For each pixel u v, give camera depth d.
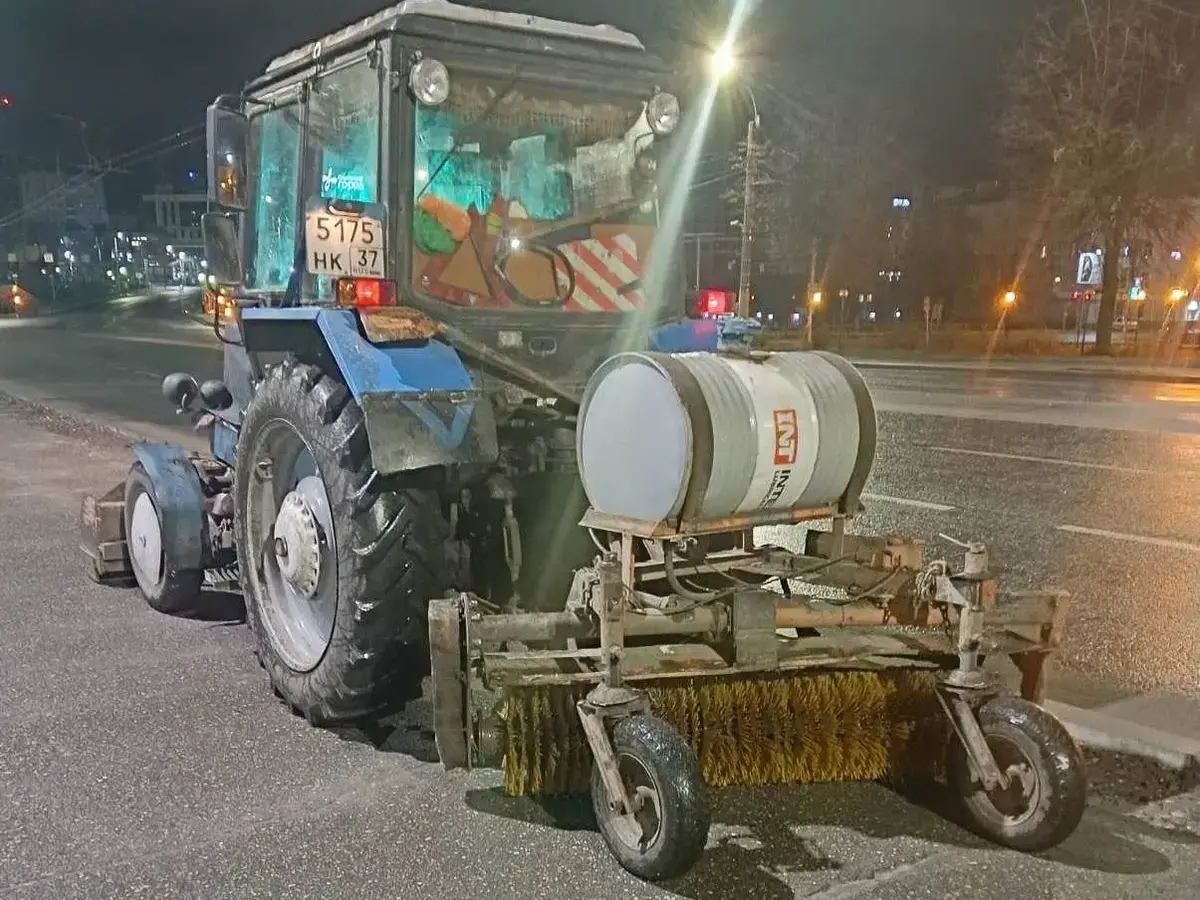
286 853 3.01
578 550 3.94
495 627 3.00
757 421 3.01
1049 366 25.00
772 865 2.94
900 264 42.09
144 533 5.38
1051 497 8.09
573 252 4.23
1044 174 29.28
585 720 2.88
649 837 2.81
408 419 3.42
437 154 3.92
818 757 3.33
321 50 4.09
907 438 11.45
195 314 5.41
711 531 3.06
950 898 2.79
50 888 2.82
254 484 4.28
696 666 3.07
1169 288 33.69
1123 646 4.76
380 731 3.87
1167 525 7.13
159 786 3.42
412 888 2.83
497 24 3.95
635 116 4.35
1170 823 3.20
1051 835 2.93
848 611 3.27
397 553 3.51
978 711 3.09
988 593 3.23
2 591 5.72
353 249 3.64
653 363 2.96
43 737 3.80
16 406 14.98
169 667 4.54
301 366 3.89
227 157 4.69
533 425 4.02
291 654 4.04
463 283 4.00
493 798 3.35
